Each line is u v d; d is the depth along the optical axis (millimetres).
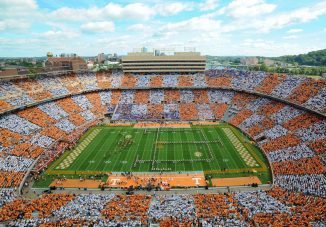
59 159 69375
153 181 58000
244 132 84688
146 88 118125
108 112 106125
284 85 95562
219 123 96188
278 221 39219
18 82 96625
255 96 101375
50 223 40531
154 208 44844
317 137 66688
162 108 107125
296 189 49812
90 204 46531
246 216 41531
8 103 83562
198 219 41250
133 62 128375
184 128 91812
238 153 70812
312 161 58188
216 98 109750
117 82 120188
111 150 74375
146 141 80688
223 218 41062
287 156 63406
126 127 94125
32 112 87688
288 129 75688
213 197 48688
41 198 49500
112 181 58562
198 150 73438
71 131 86312
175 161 67062
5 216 43125
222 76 119250
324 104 76000
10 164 61938
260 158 67500
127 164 66125
